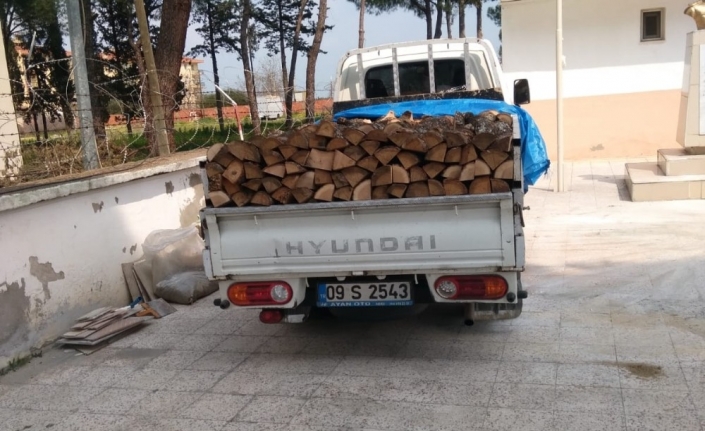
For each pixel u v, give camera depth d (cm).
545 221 825
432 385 393
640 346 430
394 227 386
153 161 710
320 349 466
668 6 1265
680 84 1289
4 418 391
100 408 396
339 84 713
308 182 392
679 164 904
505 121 428
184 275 607
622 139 1336
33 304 493
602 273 600
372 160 382
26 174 682
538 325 482
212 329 526
